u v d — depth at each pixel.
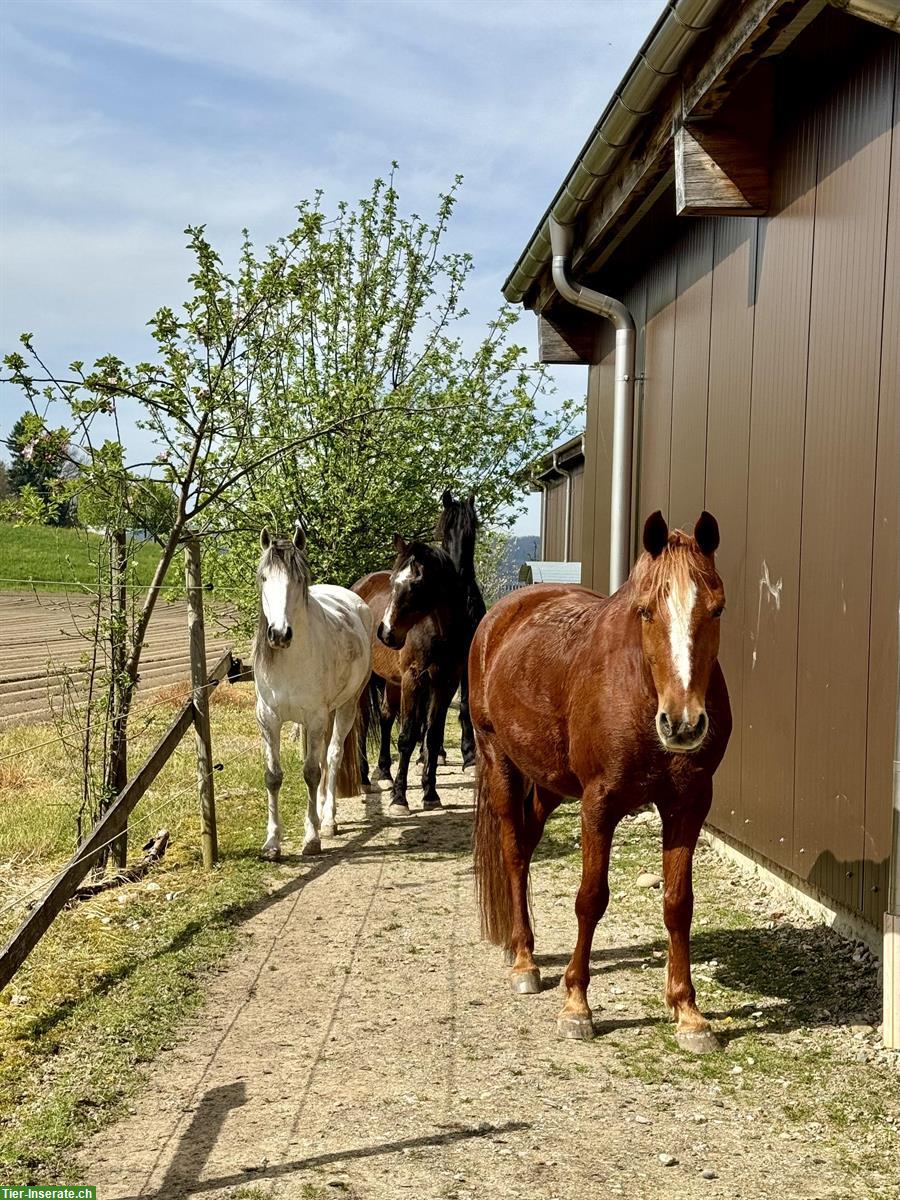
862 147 4.50
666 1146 3.16
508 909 4.77
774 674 5.48
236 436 7.66
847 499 4.62
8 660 15.40
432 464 12.01
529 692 4.33
